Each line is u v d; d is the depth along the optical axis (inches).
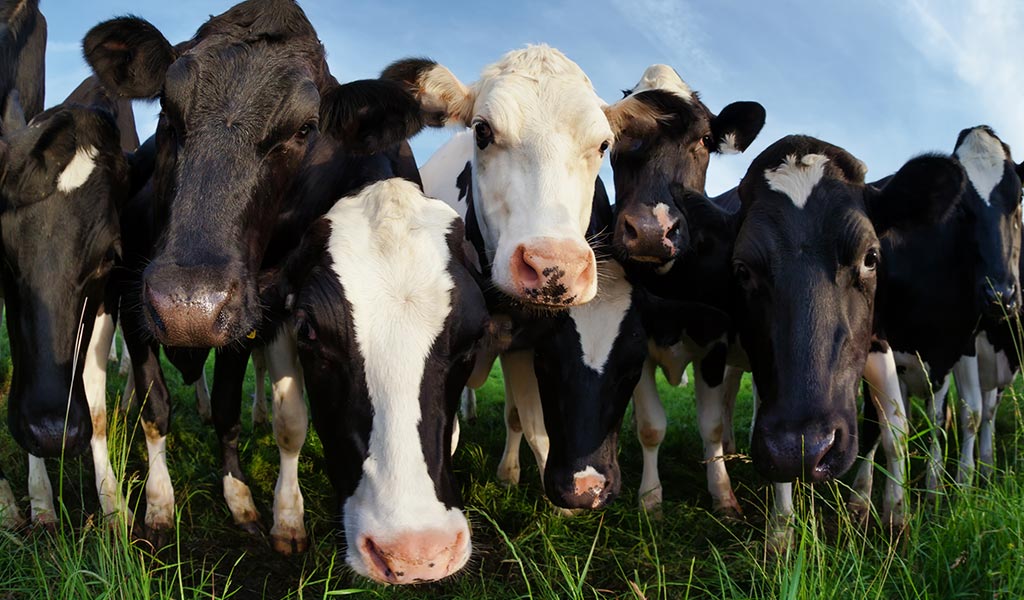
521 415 82.0
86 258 68.2
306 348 59.5
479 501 82.1
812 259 66.6
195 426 99.1
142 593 57.6
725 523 79.4
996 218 92.7
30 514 76.2
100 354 75.9
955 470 94.8
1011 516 62.3
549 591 63.8
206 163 61.3
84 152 69.0
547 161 69.6
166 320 57.5
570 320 73.2
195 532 75.5
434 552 53.9
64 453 66.1
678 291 85.0
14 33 89.2
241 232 61.2
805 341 64.9
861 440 90.7
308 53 67.1
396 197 63.6
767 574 66.9
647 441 82.7
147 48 66.8
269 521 78.3
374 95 68.3
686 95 93.6
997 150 96.3
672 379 86.8
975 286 92.9
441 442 57.6
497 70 75.2
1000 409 116.9
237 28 66.0
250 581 69.9
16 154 66.6
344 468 57.8
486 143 72.1
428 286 59.3
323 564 71.4
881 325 78.4
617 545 74.1
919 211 69.4
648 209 79.4
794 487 84.3
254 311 60.9
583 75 75.0
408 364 57.5
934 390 95.6
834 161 70.5
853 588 60.0
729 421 100.8
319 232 61.8
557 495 71.4
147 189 76.7
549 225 66.9
